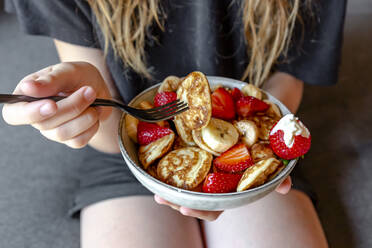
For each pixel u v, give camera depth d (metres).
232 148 0.38
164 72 0.61
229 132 0.38
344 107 0.87
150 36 0.58
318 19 0.60
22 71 1.01
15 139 0.81
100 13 0.53
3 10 1.23
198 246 0.56
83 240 0.54
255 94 0.43
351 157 0.76
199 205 0.35
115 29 0.54
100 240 0.52
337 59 0.62
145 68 0.59
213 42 0.59
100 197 0.56
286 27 0.58
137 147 0.40
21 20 0.55
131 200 0.56
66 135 0.35
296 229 0.53
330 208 0.68
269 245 0.52
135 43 0.58
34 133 0.83
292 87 0.63
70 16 0.54
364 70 0.98
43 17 0.55
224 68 0.63
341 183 0.72
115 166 0.59
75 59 0.58
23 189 0.71
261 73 0.64
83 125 0.35
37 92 0.32
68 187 0.71
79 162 0.76
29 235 0.64
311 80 0.63
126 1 0.53
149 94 0.43
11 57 1.05
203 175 0.36
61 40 0.56
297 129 0.36
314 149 0.78
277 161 0.36
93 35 0.57
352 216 0.67
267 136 0.40
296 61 0.63
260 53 0.59
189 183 0.36
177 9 0.56
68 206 0.68
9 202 0.68
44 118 0.32
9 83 0.96
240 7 0.58
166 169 0.37
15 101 0.31
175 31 0.58
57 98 0.34
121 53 0.57
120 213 0.54
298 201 0.57
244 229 0.54
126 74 0.59
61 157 0.77
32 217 0.66
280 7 0.56
